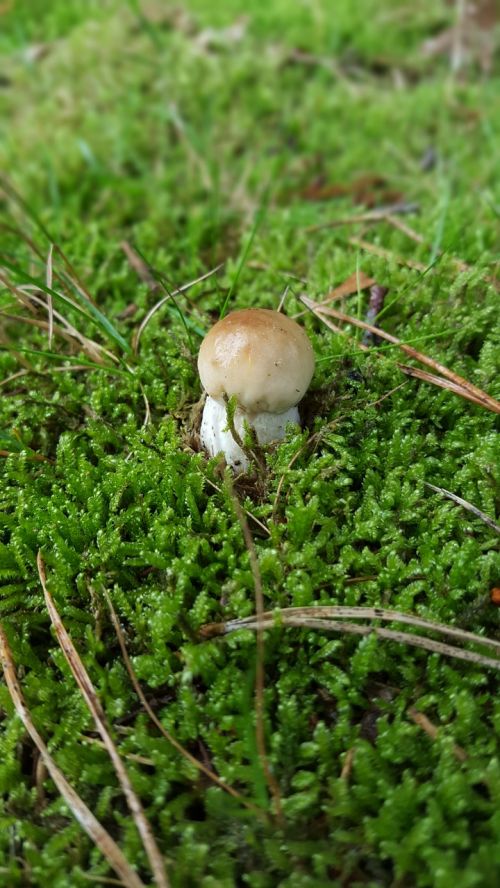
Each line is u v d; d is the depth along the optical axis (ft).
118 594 0.56
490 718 0.50
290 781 0.48
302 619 0.52
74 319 0.79
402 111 1.18
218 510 0.59
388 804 0.46
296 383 0.57
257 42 1.40
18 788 0.50
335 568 0.56
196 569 0.56
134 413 0.69
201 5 1.50
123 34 1.40
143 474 0.62
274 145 1.14
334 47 1.35
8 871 0.46
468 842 0.45
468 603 0.55
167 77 1.28
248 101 1.23
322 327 0.74
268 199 1.02
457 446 0.63
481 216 0.91
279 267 0.86
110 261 0.90
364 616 0.51
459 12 1.33
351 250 0.88
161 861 0.44
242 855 0.47
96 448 0.65
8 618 0.56
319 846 0.46
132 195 1.03
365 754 0.47
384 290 0.76
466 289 0.75
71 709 0.52
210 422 0.62
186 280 0.86
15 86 1.33
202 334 0.71
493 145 1.06
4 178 1.08
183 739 0.50
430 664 0.52
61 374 0.73
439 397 0.66
